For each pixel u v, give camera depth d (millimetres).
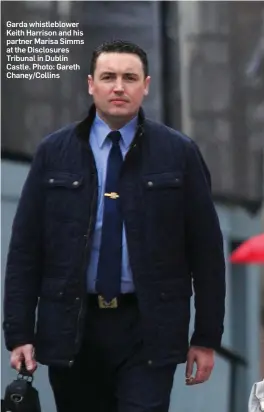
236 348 17156
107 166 10820
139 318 10773
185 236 11078
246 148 16906
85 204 10711
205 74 16828
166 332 10742
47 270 10922
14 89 16656
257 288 17094
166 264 10789
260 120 16859
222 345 17156
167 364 10758
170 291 10797
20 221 11008
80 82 16625
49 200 10836
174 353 10797
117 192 10742
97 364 11070
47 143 11000
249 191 16938
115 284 10680
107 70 10633
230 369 17172
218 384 17141
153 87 16797
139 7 16641
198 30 16781
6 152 16609
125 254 10703
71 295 10711
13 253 11031
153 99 16828
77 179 10766
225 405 17141
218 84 16844
